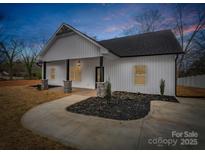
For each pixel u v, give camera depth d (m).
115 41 14.28
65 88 10.73
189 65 21.72
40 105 6.80
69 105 6.70
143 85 10.12
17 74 30.50
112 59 11.45
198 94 9.88
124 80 10.93
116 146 3.05
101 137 3.46
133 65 10.52
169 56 9.30
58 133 3.76
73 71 14.09
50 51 13.29
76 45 11.08
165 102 7.25
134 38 13.71
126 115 5.12
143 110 5.75
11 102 7.49
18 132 3.87
